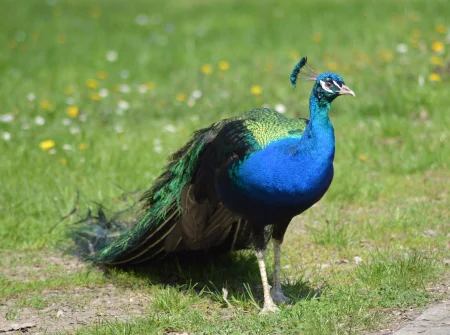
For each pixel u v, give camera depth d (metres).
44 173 14.84
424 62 20.38
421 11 27.25
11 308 10.21
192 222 10.41
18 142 16.48
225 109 18.80
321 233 12.23
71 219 13.18
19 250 12.42
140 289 10.84
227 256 11.66
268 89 20.05
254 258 11.62
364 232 12.40
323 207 13.71
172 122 18.22
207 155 9.99
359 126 17.09
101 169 15.00
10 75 22.44
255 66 22.69
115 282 11.07
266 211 9.30
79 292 10.76
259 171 9.09
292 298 10.09
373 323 8.82
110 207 13.42
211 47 25.61
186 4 34.81
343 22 27.20
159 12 33.16
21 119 18.19
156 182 10.84
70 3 36.28
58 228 13.02
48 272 11.51
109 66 23.98
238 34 27.36
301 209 9.27
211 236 10.57
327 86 8.81
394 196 13.93
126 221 12.14
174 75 22.61
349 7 29.91
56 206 13.69
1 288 10.84
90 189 14.18
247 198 9.31
